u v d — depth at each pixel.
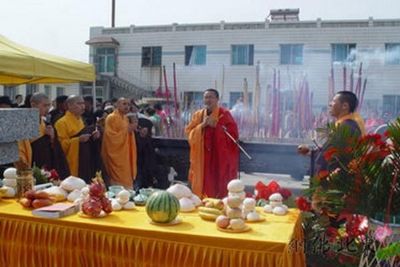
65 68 4.50
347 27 17.08
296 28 17.50
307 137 7.89
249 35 18.02
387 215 2.06
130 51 20.06
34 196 2.29
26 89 15.70
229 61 18.33
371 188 2.19
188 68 18.95
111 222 2.06
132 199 2.45
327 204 2.28
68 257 2.07
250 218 2.11
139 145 5.36
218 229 1.97
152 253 1.94
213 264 1.86
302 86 8.74
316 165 3.00
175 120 7.79
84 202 2.18
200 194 4.27
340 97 3.21
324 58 17.25
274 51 17.78
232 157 4.33
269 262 1.80
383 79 16.75
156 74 19.67
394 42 16.72
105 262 2.01
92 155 4.62
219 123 4.29
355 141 2.22
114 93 20.31
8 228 2.19
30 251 2.14
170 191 2.34
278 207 2.29
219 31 18.47
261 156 5.90
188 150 5.87
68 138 4.34
